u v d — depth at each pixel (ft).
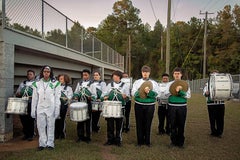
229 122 37.52
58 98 23.77
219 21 191.01
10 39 26.91
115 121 25.53
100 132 30.96
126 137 28.73
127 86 25.73
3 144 25.41
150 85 24.40
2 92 25.91
